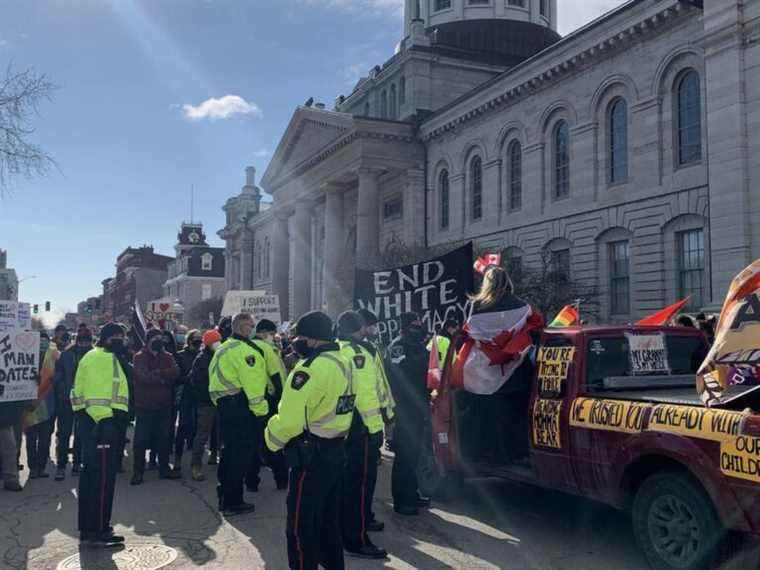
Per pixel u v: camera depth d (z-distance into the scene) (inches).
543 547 250.8
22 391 351.9
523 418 291.3
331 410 188.1
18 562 238.4
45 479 389.7
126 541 263.3
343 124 1574.8
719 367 199.0
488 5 1943.9
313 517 186.1
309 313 194.2
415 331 308.2
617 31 997.8
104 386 256.8
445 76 1617.9
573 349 254.7
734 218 786.8
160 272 5073.8
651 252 957.2
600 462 231.0
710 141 819.4
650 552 212.5
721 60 806.5
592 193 1063.0
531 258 1182.3
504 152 1272.1
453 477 309.7
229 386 302.0
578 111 1093.1
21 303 354.6
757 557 194.5
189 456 480.4
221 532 275.4
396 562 235.1
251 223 2842.0
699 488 197.6
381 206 1715.1
